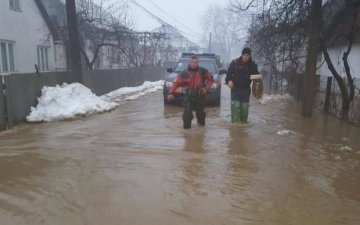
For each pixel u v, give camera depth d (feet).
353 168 18.84
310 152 21.66
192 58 27.55
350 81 32.09
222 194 15.10
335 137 25.86
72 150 21.16
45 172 17.35
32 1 60.23
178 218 12.96
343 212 13.78
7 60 53.21
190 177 16.93
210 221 12.81
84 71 46.44
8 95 27.76
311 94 33.60
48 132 26.25
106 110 36.60
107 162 18.94
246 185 16.14
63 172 17.35
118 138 24.30
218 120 31.63
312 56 33.14
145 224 12.50
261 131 27.12
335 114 34.99
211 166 18.56
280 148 22.35
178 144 22.79
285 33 38.65
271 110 38.50
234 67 29.66
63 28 69.26
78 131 26.58
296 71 56.24
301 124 30.58
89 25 72.13
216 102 41.01
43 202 14.07
